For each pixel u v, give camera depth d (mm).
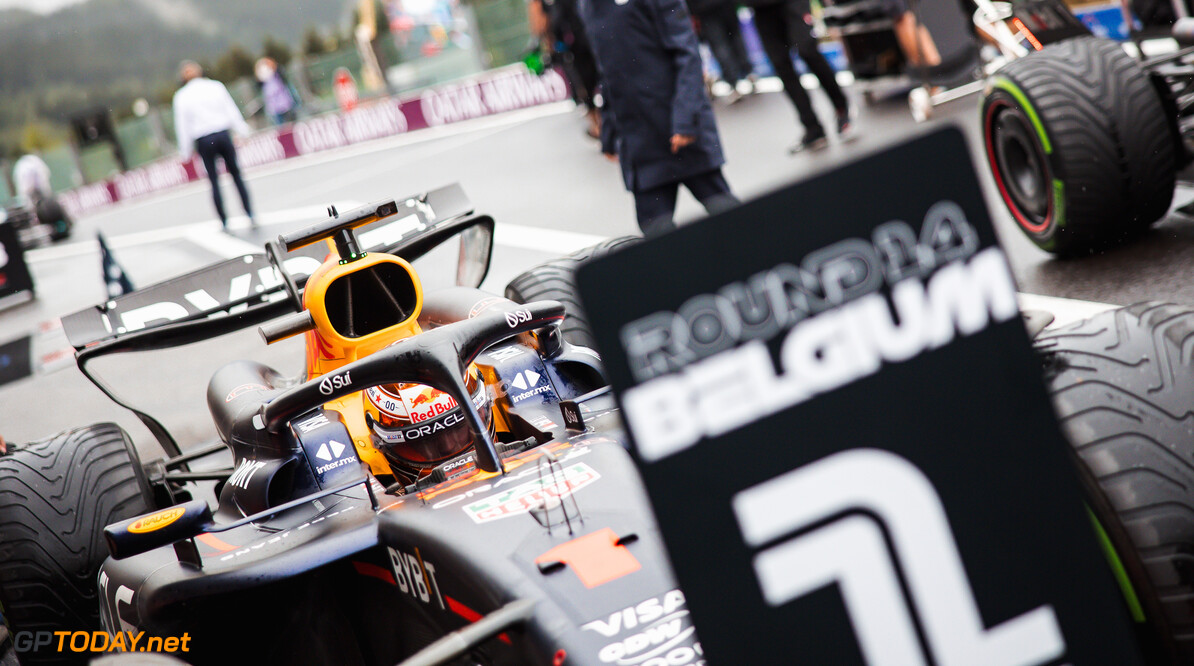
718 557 1546
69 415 7992
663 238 1524
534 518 2518
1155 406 2184
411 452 3199
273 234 14367
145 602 2912
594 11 5355
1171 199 4863
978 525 1614
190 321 4281
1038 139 4844
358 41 28453
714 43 13094
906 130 9086
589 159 12609
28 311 14805
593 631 2139
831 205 1567
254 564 2771
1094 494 2146
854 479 1579
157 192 32188
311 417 3449
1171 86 4848
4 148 98875
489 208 11125
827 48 13508
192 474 4418
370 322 3432
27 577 3766
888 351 1589
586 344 4129
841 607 1581
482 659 2391
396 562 2715
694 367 1535
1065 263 5152
